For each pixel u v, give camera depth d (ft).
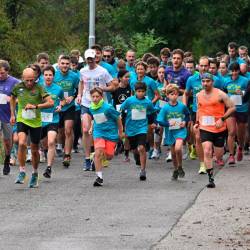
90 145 106.73
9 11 273.95
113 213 77.20
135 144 102.32
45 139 112.27
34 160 92.22
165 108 99.30
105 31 289.53
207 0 268.41
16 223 72.54
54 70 108.78
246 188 91.76
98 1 295.28
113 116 95.40
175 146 98.32
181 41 267.59
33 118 92.12
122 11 267.18
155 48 262.26
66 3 309.22
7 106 102.83
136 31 265.95
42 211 78.18
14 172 105.19
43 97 92.73
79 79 113.09
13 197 85.92
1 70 102.78
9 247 63.52
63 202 82.99
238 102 115.55
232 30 285.64
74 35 277.03
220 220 74.23
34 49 260.42
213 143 100.78
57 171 105.70
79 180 98.17
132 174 103.60
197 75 114.42
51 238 66.64
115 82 109.81
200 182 96.68
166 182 96.84
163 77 122.01
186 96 115.03
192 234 68.49
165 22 264.52
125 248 63.36
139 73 118.32
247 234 68.69
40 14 281.13
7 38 251.39
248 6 280.31
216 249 63.52
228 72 119.75
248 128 116.57
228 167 109.29
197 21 266.77
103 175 102.42
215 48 279.49
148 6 261.24
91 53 108.27
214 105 96.17
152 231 69.41
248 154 123.65
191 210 78.84
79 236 67.41
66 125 109.50
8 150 102.58
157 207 80.28
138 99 100.89
